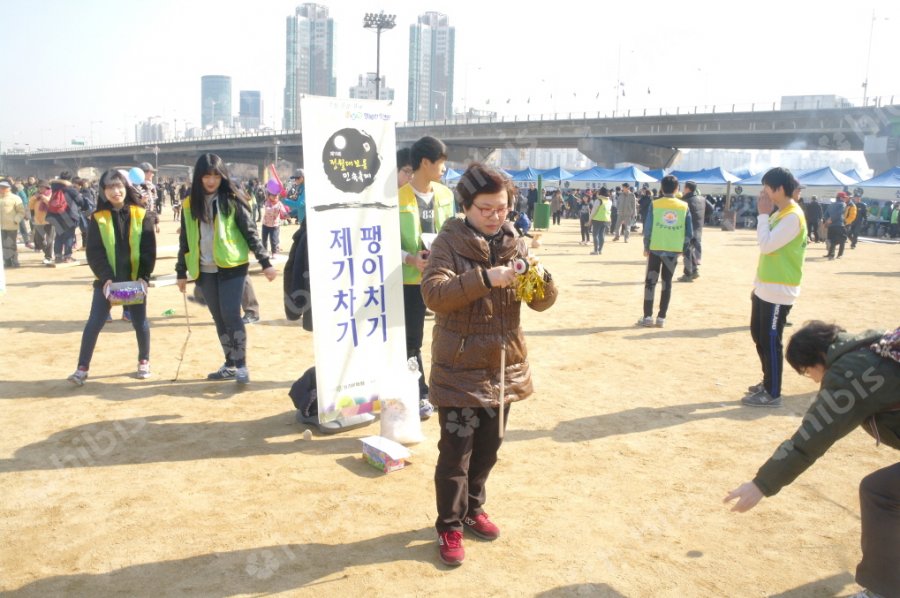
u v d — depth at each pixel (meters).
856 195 23.47
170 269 14.20
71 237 14.80
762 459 4.75
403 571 3.33
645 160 53.69
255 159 97.44
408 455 4.48
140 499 4.04
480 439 3.51
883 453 4.90
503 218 3.29
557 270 15.54
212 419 5.40
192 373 6.63
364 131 4.55
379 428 5.34
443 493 3.38
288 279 5.28
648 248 9.16
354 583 3.22
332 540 3.62
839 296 12.34
